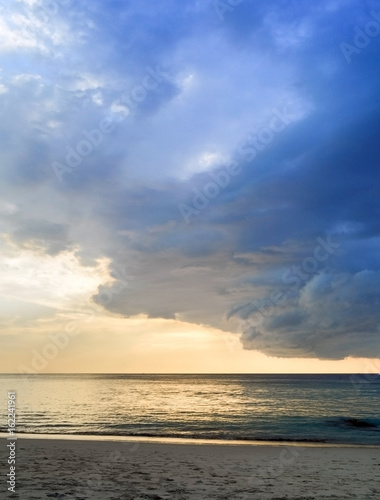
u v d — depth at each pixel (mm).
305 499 8219
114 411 42344
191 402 55281
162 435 25312
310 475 11062
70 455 14086
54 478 9844
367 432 27516
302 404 51812
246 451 16094
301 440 23203
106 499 7723
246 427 30344
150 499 7844
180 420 34594
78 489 8586
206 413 40719
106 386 108625
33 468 11273
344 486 9617
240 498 8172
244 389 91812
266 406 49000
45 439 19906
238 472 11344
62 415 38000
